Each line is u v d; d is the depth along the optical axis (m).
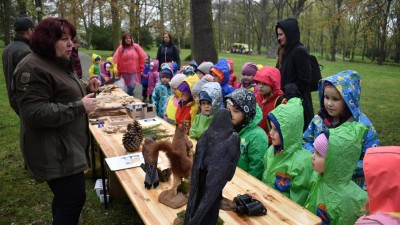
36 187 4.24
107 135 3.58
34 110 2.08
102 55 23.98
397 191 1.37
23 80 2.09
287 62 3.89
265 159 2.84
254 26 49.06
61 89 2.22
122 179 2.50
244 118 2.86
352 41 37.88
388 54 38.72
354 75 2.78
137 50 7.98
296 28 3.86
